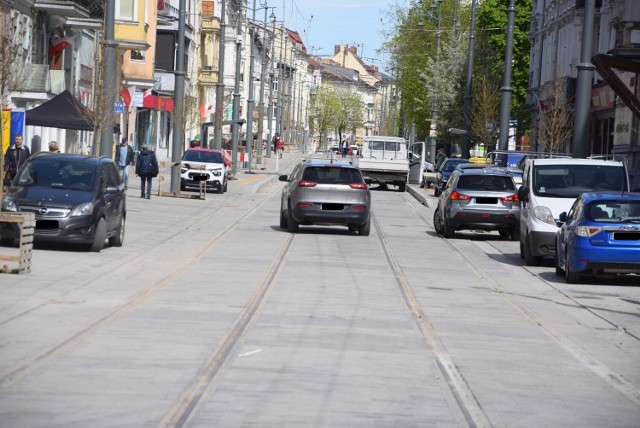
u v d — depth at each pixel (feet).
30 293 65.62
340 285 76.54
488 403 39.50
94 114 135.74
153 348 48.42
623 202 83.51
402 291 74.79
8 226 87.66
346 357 47.88
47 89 175.32
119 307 61.41
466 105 269.64
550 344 54.49
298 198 121.29
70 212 89.25
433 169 281.13
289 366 45.14
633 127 190.19
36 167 93.40
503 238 131.44
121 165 181.78
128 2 219.41
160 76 321.32
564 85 230.27
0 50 111.34
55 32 204.13
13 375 41.37
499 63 320.29
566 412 38.50
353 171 123.24
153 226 123.03
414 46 371.97
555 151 209.56
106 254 91.15
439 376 44.42
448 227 126.52
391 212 174.40
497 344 53.67
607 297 76.69
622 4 194.59
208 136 417.28
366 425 34.99
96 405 36.73
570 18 240.53
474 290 77.71
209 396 38.70
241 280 77.10
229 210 158.61
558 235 89.71
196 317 58.54
